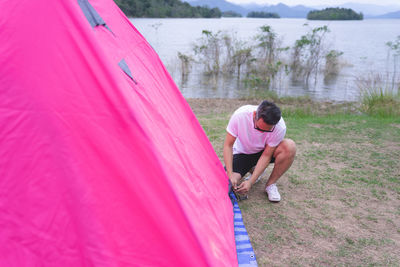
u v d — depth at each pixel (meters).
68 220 1.50
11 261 1.52
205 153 2.80
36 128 1.47
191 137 2.63
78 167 1.49
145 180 1.54
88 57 1.50
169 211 1.55
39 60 1.46
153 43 30.69
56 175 1.49
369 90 10.22
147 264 1.54
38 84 1.46
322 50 20.14
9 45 1.44
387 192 3.26
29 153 1.47
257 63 19.30
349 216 2.81
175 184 1.61
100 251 1.51
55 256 1.51
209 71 19.45
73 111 1.49
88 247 1.51
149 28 47.81
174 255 1.54
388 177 3.61
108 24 2.20
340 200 3.10
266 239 2.46
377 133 5.43
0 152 1.47
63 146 1.48
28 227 1.50
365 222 2.72
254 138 2.88
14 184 1.49
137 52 2.48
